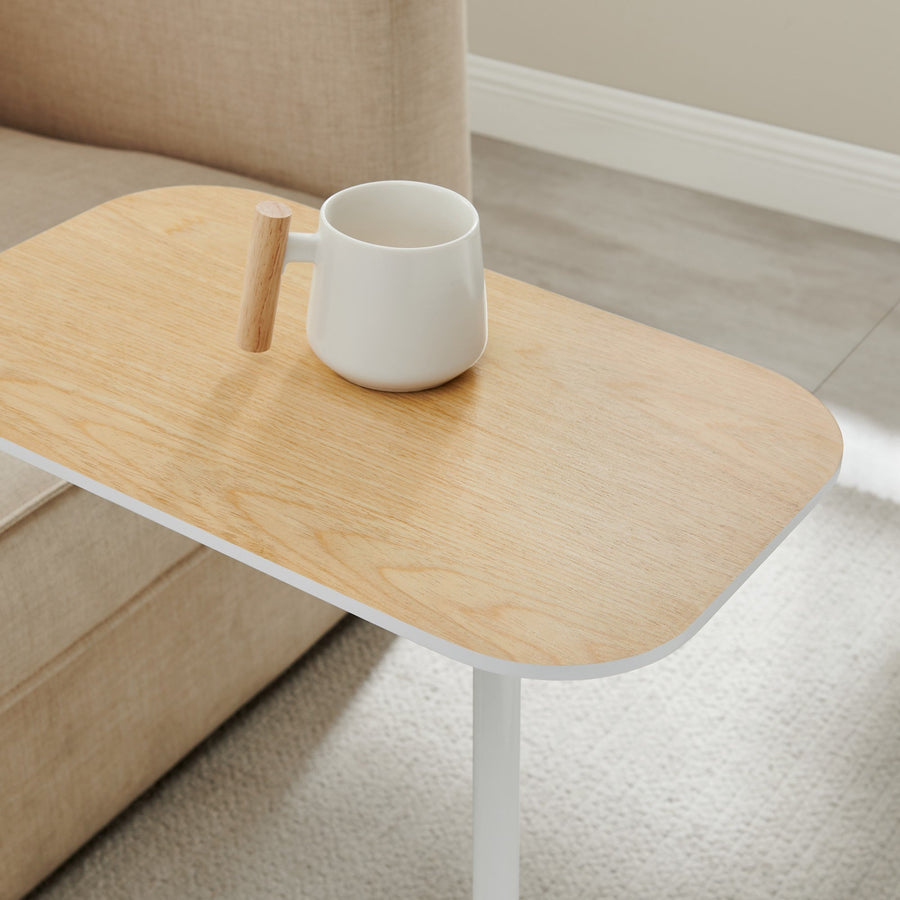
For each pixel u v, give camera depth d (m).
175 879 1.21
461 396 0.81
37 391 0.79
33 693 1.07
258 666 1.34
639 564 0.68
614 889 1.20
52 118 1.62
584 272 2.29
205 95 1.47
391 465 0.75
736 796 1.30
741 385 0.84
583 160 2.72
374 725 1.37
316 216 1.03
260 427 0.77
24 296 0.89
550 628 0.64
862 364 2.05
